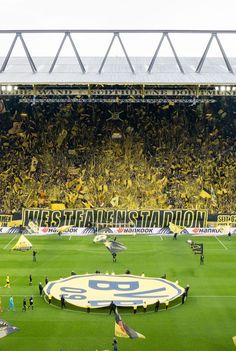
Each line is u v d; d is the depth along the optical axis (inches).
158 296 1910.7
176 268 2385.6
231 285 2135.8
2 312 1822.1
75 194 3371.1
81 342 1578.5
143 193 3385.8
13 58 3516.2
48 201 3344.0
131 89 2893.7
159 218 3257.9
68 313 1806.1
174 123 3602.4
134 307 1802.4
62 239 3019.2
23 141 3528.5
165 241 2967.5
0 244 2878.9
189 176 3442.4
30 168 3442.4
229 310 1847.9
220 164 3479.3
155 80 2755.9
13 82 2701.8
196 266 2421.3
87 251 2709.2
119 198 3361.2
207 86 2903.5
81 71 3043.8
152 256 2608.3
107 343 1569.9
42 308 1856.5
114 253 2513.5
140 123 3602.4
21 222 3255.4
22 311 1828.2
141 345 1553.9
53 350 1524.4
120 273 2292.1
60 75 2908.5
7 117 3595.0
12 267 2396.7
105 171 3454.7
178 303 1913.1
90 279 2111.2
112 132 3570.4
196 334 1637.6
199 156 3503.9
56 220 3253.0
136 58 3528.5
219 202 3348.9
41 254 2640.3
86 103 3636.8
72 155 3499.0
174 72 3029.0
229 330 1670.8
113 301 1862.7
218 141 3553.2
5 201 3321.9
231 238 3063.5
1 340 1592.0
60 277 2228.1
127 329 1571.1
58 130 3563.0
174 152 3518.7
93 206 3336.6
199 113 3631.9
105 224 3240.7
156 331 1658.5
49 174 3430.1
